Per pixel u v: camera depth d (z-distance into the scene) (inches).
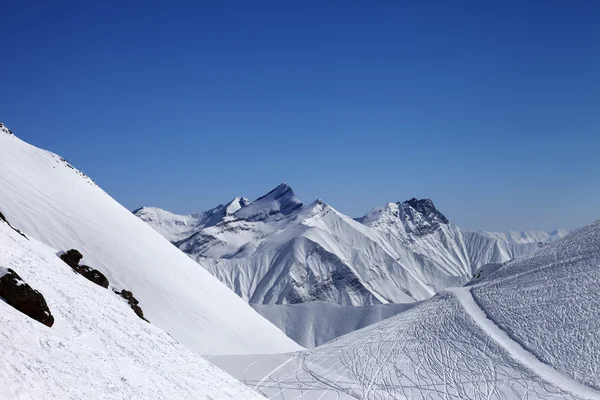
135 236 2883.9
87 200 2925.7
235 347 2394.2
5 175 2650.1
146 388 840.3
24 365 656.4
